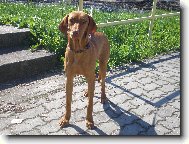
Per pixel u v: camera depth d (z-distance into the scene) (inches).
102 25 71.1
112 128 45.9
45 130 44.1
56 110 49.5
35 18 78.7
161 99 56.7
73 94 55.2
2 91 54.3
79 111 49.7
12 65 58.1
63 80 60.9
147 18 85.8
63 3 120.6
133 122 48.1
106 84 61.0
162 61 78.1
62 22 42.5
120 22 75.9
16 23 75.1
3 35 65.2
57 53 67.1
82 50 42.1
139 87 61.1
